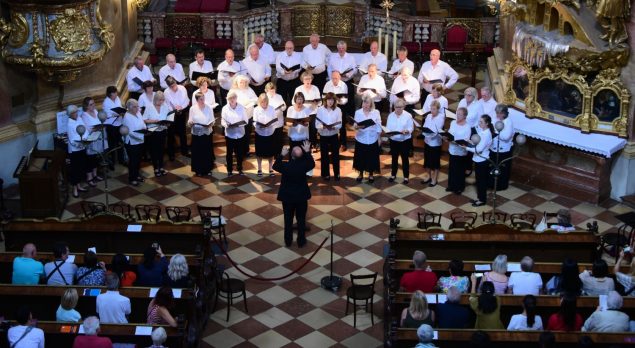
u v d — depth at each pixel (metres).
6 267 15.77
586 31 18.98
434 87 20.25
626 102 19.30
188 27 26.06
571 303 13.41
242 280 17.41
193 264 15.61
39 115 20.55
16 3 19.20
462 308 13.80
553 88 20.08
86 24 19.78
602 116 19.69
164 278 15.05
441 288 14.71
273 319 16.39
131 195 20.19
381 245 18.53
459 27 25.52
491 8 25.73
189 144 22.14
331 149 20.48
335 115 20.12
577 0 18.97
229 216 19.47
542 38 19.67
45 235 16.69
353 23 26.92
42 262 15.74
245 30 23.02
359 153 20.36
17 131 20.28
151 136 20.48
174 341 13.73
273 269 17.73
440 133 19.75
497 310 13.68
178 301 14.68
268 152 20.64
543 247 16.30
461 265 14.77
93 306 14.73
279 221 19.34
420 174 21.12
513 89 21.03
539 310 14.35
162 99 20.34
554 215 17.53
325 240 17.30
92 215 16.80
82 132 18.02
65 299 13.82
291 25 26.95
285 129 22.36
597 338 13.26
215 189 20.48
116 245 16.72
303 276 17.56
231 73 21.94
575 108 19.88
